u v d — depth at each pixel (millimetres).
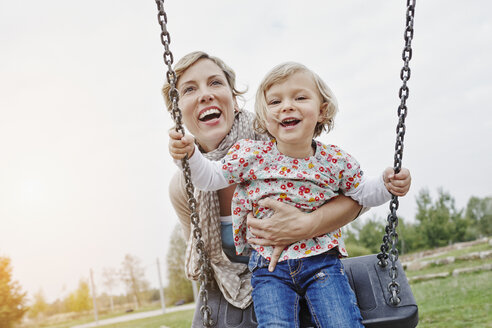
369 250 16594
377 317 1979
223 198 2385
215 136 2402
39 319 25172
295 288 1925
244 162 2010
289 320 1836
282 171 1992
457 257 10859
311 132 1961
